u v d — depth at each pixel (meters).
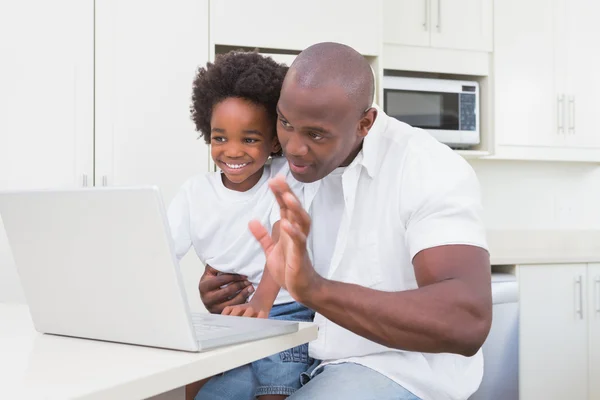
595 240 3.56
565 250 3.33
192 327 0.92
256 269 1.54
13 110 2.43
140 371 0.84
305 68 1.06
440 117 3.03
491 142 3.12
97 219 0.94
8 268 2.42
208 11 2.62
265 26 2.68
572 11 3.25
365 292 0.97
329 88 1.04
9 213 1.05
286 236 0.91
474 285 1.00
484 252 1.06
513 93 3.15
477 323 0.97
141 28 2.54
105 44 2.50
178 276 0.90
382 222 1.22
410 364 1.20
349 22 2.78
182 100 2.58
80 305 1.02
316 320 1.31
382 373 1.18
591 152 3.30
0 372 0.84
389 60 2.96
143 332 0.96
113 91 2.51
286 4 2.70
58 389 0.76
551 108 3.22
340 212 1.33
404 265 1.23
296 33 2.72
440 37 3.03
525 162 3.50
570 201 3.56
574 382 2.80
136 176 2.53
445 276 1.02
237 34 2.64
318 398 1.12
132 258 0.93
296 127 1.06
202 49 2.61
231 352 0.96
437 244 1.06
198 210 1.58
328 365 1.26
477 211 1.11
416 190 1.16
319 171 1.10
